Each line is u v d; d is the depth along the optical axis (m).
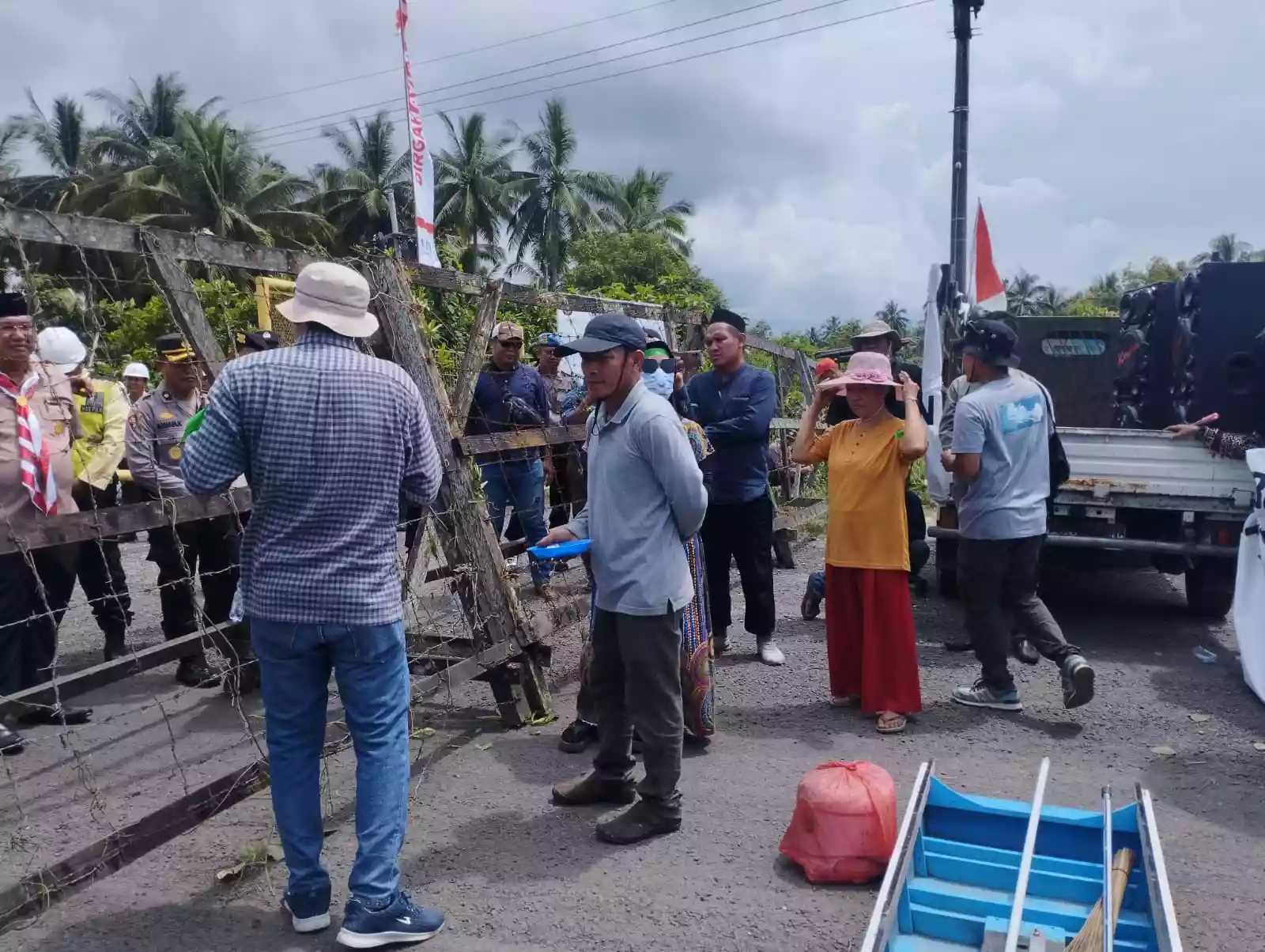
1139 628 6.52
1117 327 8.41
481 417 5.27
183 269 3.74
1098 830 3.13
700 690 4.41
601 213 43.59
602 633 3.71
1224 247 38.09
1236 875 3.29
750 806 3.86
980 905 2.91
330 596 2.81
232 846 3.58
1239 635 5.32
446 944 2.93
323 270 2.94
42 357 5.13
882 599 4.62
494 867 3.40
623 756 3.83
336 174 39.56
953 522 7.01
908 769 4.22
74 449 5.99
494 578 4.73
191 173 32.62
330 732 4.45
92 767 4.45
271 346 4.66
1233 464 5.83
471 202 38.38
